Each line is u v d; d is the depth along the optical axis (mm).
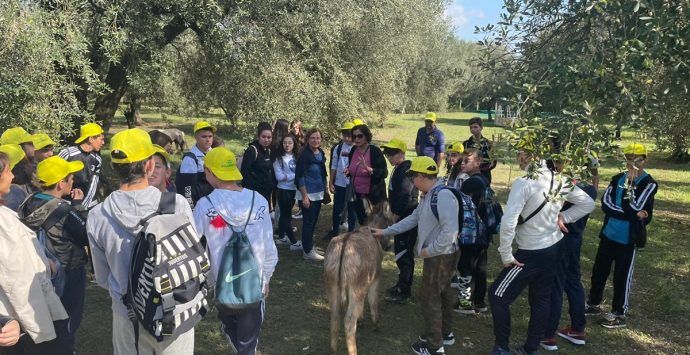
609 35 3004
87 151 5277
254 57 9430
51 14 6844
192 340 2785
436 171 4277
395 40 15320
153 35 8719
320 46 10828
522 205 3842
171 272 2502
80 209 4504
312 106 10750
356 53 14758
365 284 4234
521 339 4734
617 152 2828
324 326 4906
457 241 4215
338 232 7414
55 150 6918
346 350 4438
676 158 17562
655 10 2777
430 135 8805
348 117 14195
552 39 3336
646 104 2869
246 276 3170
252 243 3266
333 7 10164
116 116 29672
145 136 2773
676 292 5676
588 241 7887
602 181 13828
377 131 27562
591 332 4887
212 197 3250
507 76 3340
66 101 7160
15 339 2594
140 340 2705
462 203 4246
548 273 4027
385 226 5016
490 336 4793
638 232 4742
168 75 10562
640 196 4707
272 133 6980
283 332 4754
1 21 5957
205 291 2707
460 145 5598
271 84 9914
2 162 2662
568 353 4488
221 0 9086
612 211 4871
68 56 7242
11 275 2562
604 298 5707
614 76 2805
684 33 2824
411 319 5086
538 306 4125
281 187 6988
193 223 2785
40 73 6430
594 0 2838
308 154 6500
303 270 6344
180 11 8891
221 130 21031
